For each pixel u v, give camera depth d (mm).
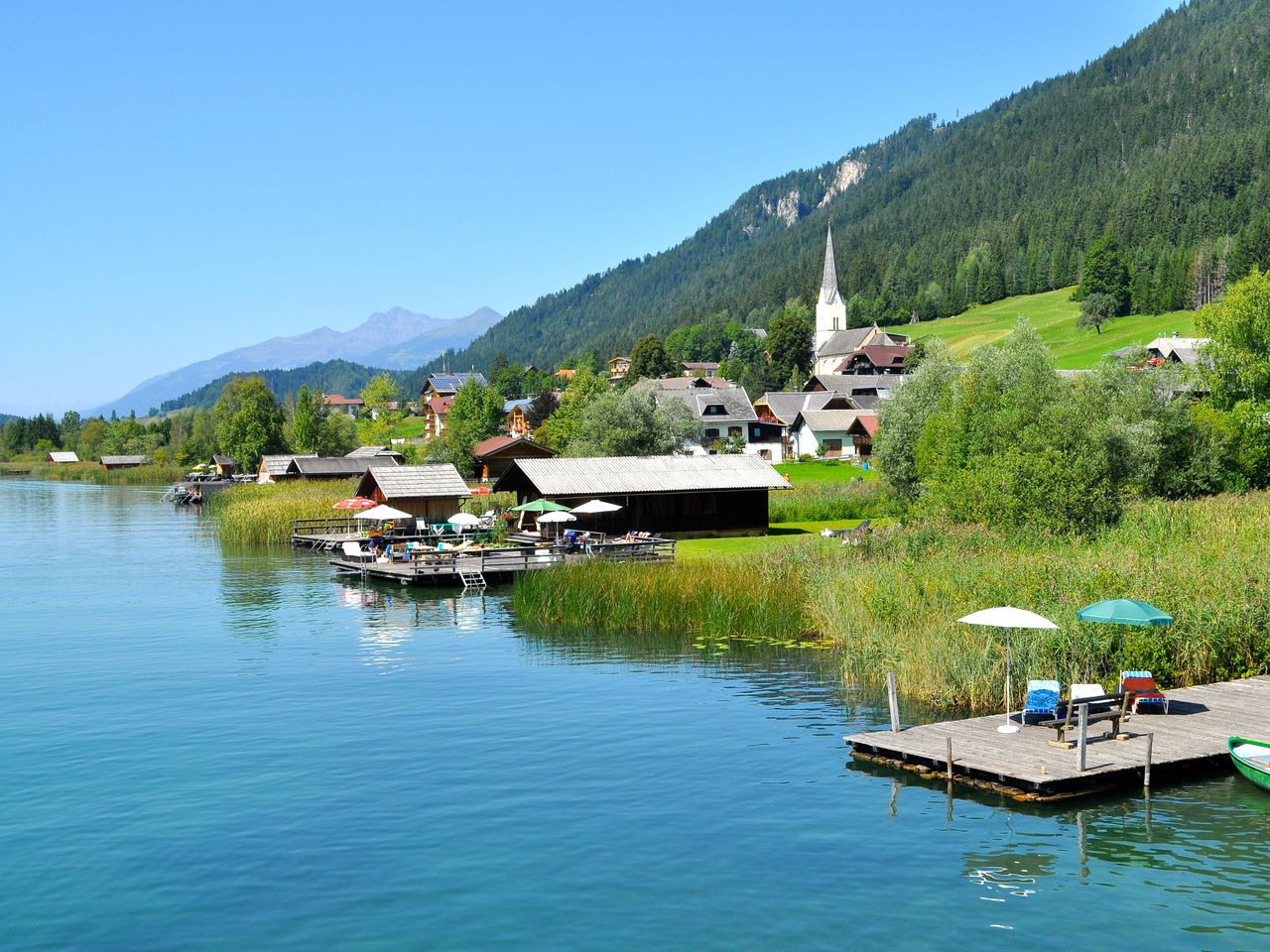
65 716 29312
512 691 31750
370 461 127875
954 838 19969
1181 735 24594
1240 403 66750
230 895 17781
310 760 25062
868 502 80688
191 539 83250
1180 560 35938
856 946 15875
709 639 39594
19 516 109438
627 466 70500
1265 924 16562
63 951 16016
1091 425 55875
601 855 19281
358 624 44188
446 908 17219
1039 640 28984
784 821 20859
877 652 33062
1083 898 17422
